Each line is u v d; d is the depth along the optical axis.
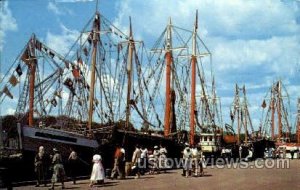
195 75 53.03
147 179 29.38
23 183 25.67
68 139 30.95
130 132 37.25
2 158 26.27
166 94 49.22
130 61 45.16
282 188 23.44
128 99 44.53
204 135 60.25
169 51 50.28
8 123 29.84
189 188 23.38
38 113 38.38
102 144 33.69
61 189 23.38
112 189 23.03
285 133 95.75
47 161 25.61
